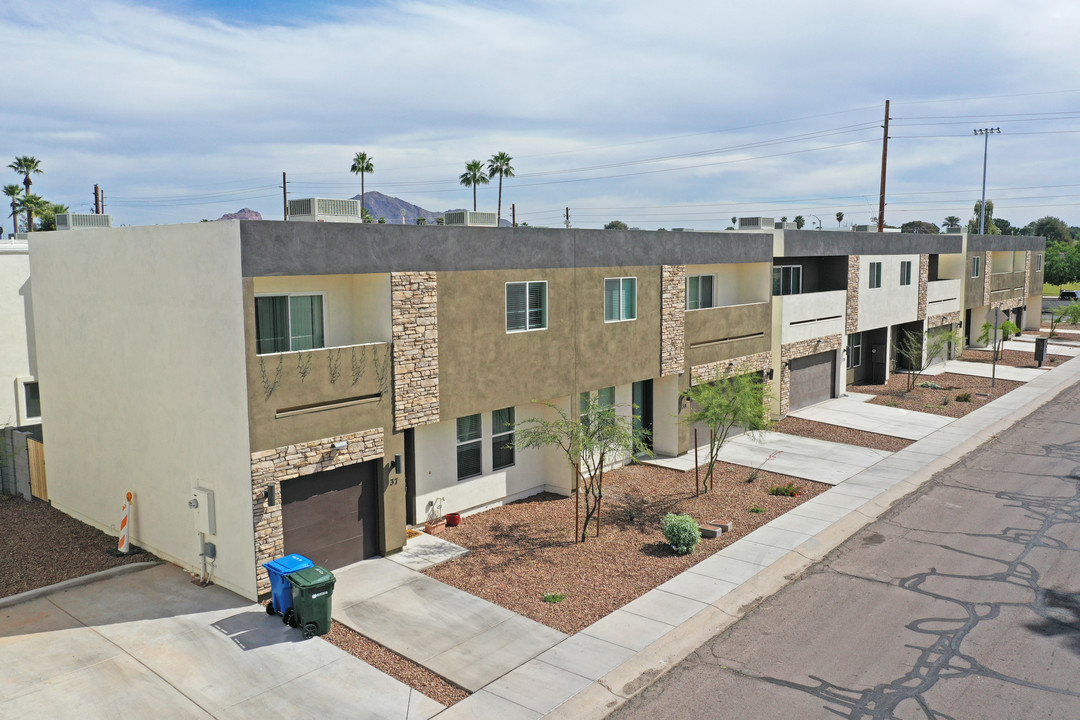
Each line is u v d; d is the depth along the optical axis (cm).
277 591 1294
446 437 1786
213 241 1345
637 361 2177
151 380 1532
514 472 1964
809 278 3144
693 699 1092
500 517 1844
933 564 1571
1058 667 1167
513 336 1812
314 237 1405
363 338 1620
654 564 1566
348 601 1390
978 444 2550
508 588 1448
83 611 1344
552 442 1761
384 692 1103
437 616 1334
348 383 1483
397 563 1561
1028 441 2592
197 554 1481
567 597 1411
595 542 1686
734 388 2119
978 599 1407
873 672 1159
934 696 1094
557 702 1080
